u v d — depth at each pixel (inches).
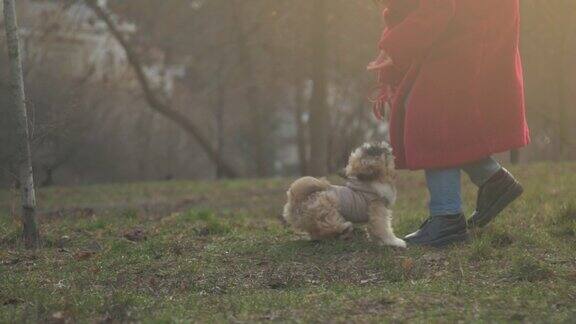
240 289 228.4
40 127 334.3
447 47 261.6
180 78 1210.0
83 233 335.0
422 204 442.3
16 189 374.6
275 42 853.2
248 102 1128.8
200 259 267.1
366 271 241.1
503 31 264.2
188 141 1306.6
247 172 1462.8
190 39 1010.1
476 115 261.9
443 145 262.5
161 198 629.6
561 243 272.7
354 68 847.1
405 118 269.6
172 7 994.1
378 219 268.7
